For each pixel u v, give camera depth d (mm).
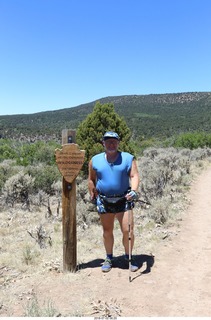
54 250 6441
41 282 4973
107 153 4953
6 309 4207
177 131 120375
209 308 4160
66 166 5133
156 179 11750
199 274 5145
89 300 4367
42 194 11586
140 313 4051
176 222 8094
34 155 23453
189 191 12398
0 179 13242
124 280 4918
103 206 5055
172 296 4465
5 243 7203
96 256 6000
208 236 7043
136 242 6570
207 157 28250
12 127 155375
